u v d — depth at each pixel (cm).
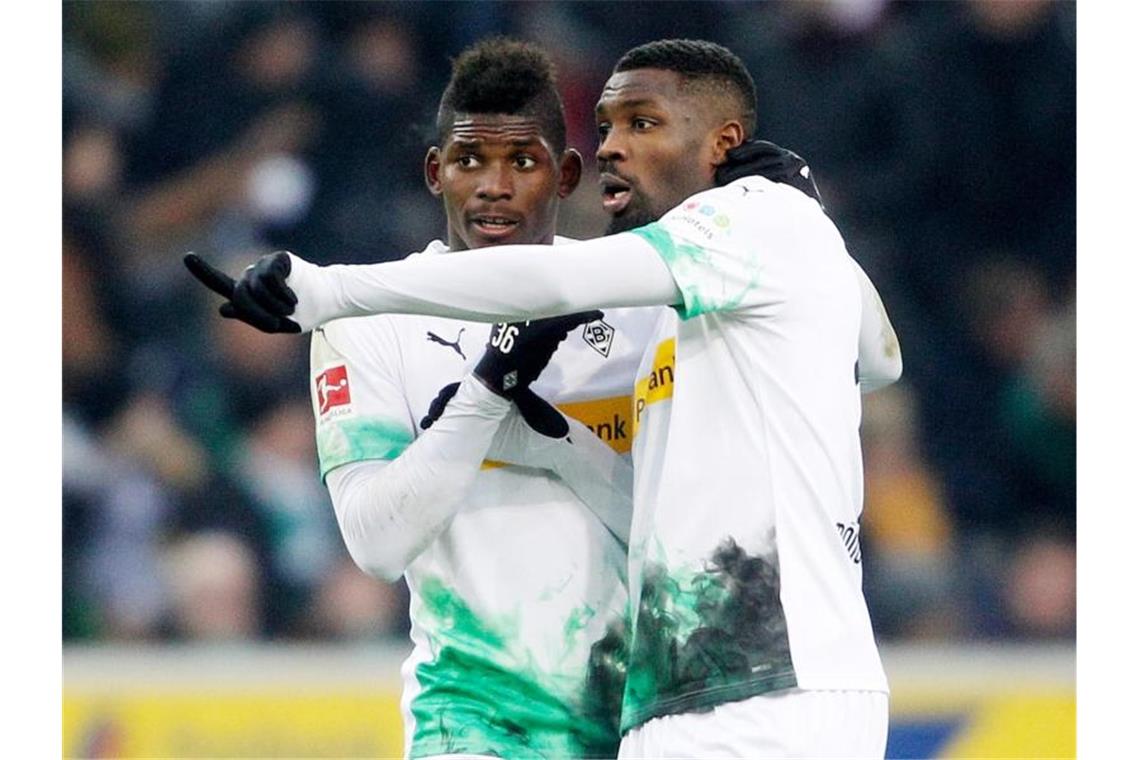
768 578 1362
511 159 1524
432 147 1602
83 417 3600
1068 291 3853
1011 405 3769
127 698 2844
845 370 1412
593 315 1452
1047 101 3897
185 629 3328
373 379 1543
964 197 3878
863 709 1370
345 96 3888
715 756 1356
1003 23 3909
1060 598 3469
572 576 1523
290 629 3322
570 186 1586
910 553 3569
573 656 1518
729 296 1362
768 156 1469
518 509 1529
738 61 1498
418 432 1548
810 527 1371
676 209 1395
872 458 3662
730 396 1388
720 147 1473
